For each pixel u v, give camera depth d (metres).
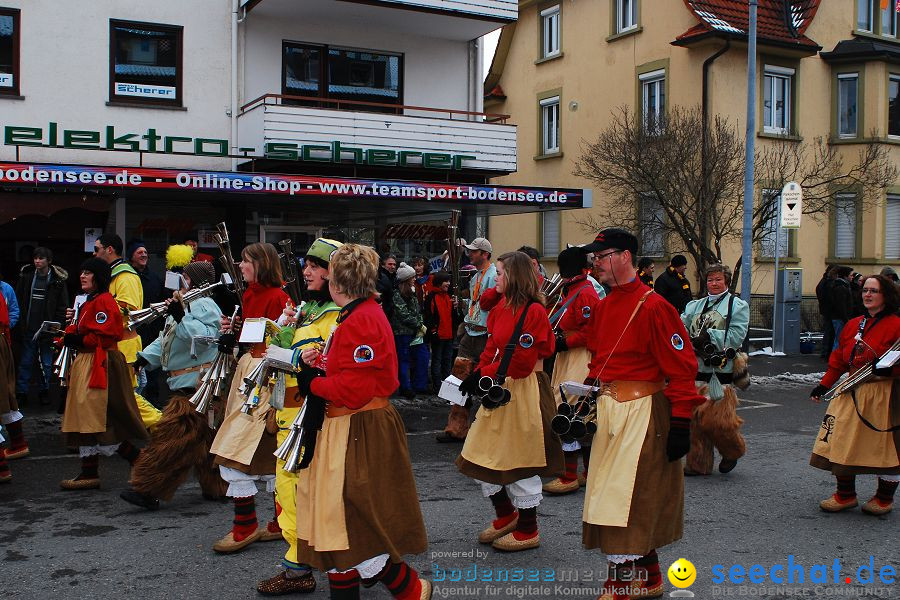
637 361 4.45
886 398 6.39
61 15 14.11
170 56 15.00
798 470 8.05
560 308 7.13
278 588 4.79
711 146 17.52
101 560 5.35
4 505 6.61
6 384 7.82
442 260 15.69
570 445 7.04
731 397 7.60
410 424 10.26
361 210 16.41
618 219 21.12
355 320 4.04
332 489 4.00
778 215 17.94
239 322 5.69
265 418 5.27
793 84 20.73
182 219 14.52
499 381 5.28
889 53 21.02
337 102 15.48
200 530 5.96
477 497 6.97
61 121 14.15
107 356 6.91
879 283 6.42
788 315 17.84
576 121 23.44
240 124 15.37
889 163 21.23
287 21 15.99
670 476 4.45
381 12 15.86
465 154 16.39
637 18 21.50
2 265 13.38
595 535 4.45
